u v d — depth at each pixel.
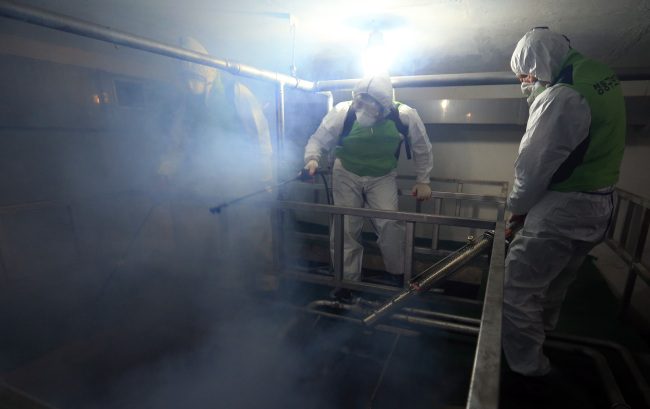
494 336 0.50
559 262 1.08
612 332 1.63
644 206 1.61
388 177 1.85
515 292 1.15
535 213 1.08
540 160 0.97
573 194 1.00
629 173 2.37
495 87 2.61
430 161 1.85
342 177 1.87
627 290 1.68
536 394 1.21
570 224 1.02
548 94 0.96
